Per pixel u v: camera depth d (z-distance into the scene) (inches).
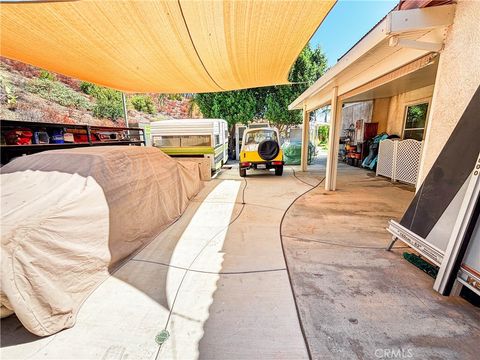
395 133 309.4
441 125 87.7
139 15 97.2
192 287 83.0
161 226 137.9
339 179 281.3
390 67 129.3
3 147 151.3
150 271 93.8
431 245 79.3
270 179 291.9
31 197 83.2
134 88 228.2
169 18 99.3
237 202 193.8
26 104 355.3
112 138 283.4
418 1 84.9
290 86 470.0
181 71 171.2
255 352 56.7
